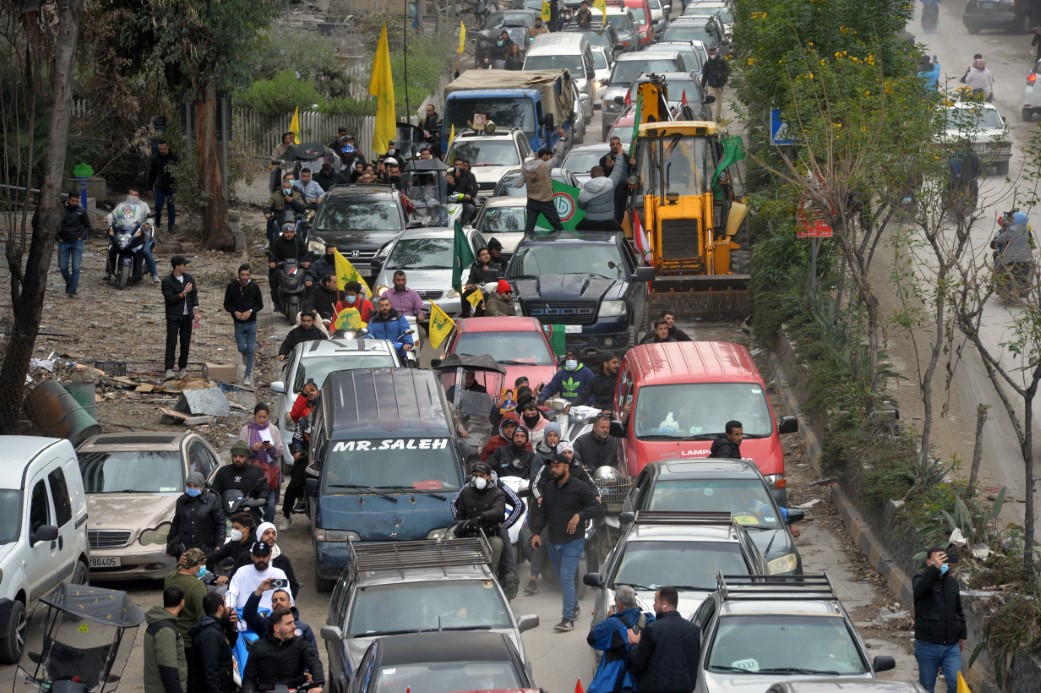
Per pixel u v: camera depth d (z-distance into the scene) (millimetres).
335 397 34188
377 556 24641
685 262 54000
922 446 33156
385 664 20641
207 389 42750
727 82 97000
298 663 21734
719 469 30141
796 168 43531
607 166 57938
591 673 26234
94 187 68812
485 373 41688
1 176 56188
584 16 110500
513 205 60562
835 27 52031
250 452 32844
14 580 25688
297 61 94750
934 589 23281
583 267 49375
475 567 24406
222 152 64625
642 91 59750
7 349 37562
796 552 28219
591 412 37531
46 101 55969
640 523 27016
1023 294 30703
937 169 38438
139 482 33188
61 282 56344
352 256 55031
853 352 41812
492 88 75938
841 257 44344
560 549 28500
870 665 21266
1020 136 78438
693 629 21562
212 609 21922
